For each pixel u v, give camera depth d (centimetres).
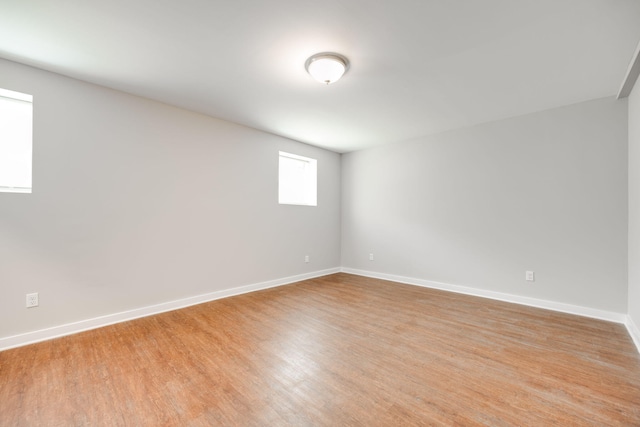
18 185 239
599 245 291
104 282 267
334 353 211
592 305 294
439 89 272
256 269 398
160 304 303
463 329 258
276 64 229
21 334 224
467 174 383
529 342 231
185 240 324
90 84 261
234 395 161
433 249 416
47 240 238
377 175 485
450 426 137
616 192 283
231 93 283
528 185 334
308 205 477
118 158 277
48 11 167
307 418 143
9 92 226
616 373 184
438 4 163
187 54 215
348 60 223
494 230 359
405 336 242
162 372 185
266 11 169
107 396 160
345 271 530
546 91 276
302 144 466
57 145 243
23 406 151
